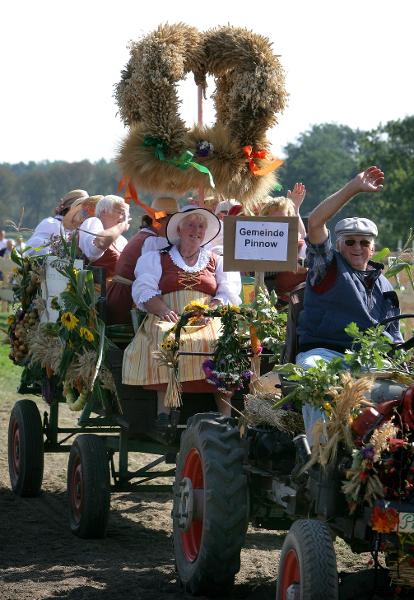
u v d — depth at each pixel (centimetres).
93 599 606
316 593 482
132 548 740
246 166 817
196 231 750
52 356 830
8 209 16000
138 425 734
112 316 795
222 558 593
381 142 9312
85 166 15938
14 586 630
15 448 927
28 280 913
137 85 802
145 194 861
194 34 827
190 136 809
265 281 818
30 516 837
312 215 590
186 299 744
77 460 779
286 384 566
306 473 533
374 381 529
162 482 954
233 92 823
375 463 481
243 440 615
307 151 15162
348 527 503
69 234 912
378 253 661
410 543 477
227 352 671
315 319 607
